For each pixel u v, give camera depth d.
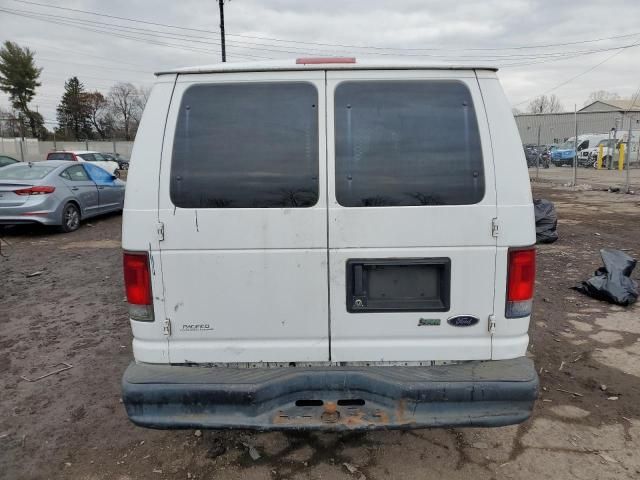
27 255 8.23
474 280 2.52
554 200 15.16
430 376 2.46
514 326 2.56
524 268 2.52
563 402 3.54
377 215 2.48
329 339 2.57
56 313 5.50
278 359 2.58
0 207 9.33
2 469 2.91
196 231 2.49
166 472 2.86
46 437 3.21
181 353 2.58
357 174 2.49
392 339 2.57
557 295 5.88
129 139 85.56
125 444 3.13
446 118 2.52
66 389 3.82
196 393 2.42
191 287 2.53
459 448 3.04
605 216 11.73
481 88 2.53
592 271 6.84
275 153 2.50
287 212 2.48
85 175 10.95
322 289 2.53
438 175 2.49
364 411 2.47
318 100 2.52
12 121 60.59
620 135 31.81
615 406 3.48
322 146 2.50
